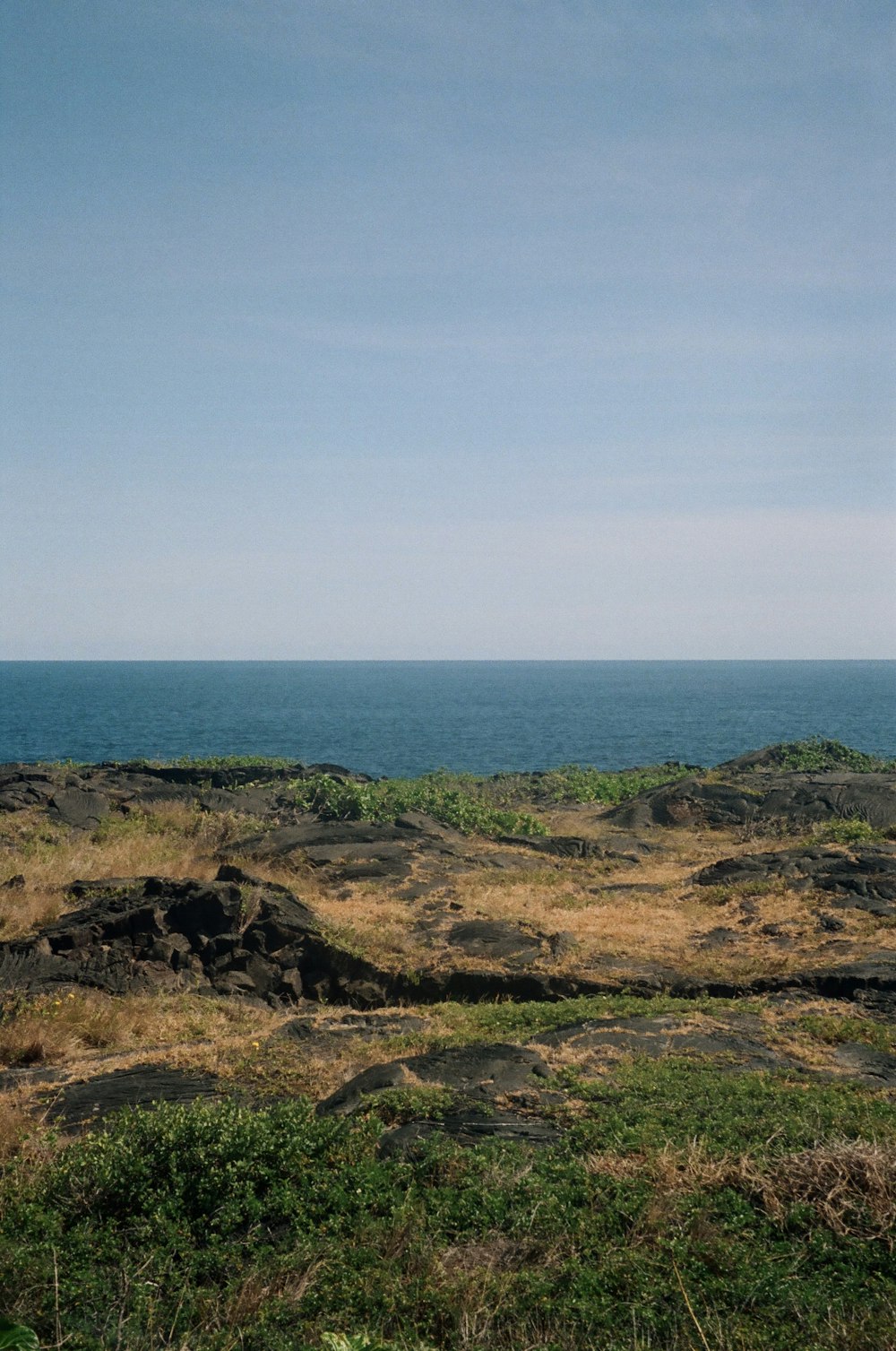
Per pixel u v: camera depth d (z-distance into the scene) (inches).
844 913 610.5
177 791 1058.7
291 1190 268.4
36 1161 296.7
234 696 6884.8
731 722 4274.1
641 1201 249.8
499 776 1481.3
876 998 466.6
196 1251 245.0
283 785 1152.2
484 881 731.4
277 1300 218.5
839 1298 211.5
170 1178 271.9
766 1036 410.6
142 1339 206.5
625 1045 394.6
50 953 557.9
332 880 730.8
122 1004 491.2
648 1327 205.8
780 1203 249.9
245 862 762.2
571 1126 306.5
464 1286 219.3
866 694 7081.7
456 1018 467.5
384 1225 247.0
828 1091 333.7
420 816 970.1
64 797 984.3
